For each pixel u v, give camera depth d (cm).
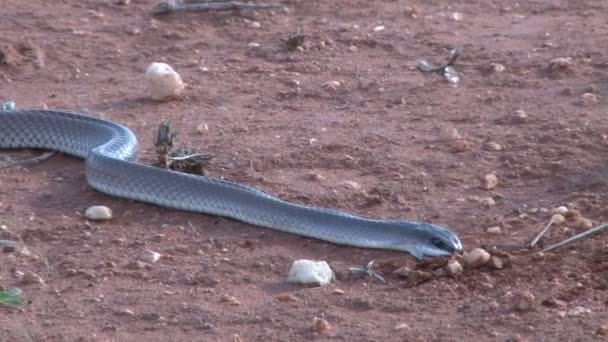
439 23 2814
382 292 1440
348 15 2878
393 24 2802
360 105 2225
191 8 2797
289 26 2767
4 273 1486
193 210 1692
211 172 1855
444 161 1900
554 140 1977
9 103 2139
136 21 2744
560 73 2380
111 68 2455
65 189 1795
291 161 1902
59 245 1580
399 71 2444
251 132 2055
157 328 1339
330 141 2000
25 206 1722
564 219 1648
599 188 1773
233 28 2733
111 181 1742
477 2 3016
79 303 1403
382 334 1319
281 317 1364
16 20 2703
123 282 1466
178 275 1484
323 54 2559
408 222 1569
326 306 1395
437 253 1523
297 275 1460
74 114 1977
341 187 1784
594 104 2186
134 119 2134
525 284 1455
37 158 1922
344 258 1552
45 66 2439
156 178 1711
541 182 1808
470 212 1698
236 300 1408
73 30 2659
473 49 2580
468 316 1366
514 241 1590
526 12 2930
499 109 2181
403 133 2050
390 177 1838
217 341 1303
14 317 1360
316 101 2255
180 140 2008
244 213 1652
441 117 2141
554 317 1352
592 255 1537
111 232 1627
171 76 2230
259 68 2453
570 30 2738
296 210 1617
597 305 1389
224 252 1561
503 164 1880
